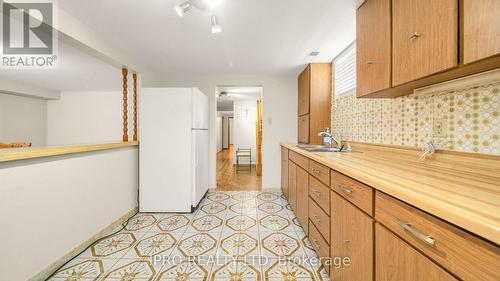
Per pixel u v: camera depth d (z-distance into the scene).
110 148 2.21
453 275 0.57
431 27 0.96
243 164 6.80
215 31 1.77
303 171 2.12
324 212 1.51
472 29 0.78
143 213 2.71
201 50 2.58
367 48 1.51
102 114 4.84
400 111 1.62
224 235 2.13
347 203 1.17
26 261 1.37
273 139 3.79
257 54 2.71
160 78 3.70
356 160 1.46
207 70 3.45
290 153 2.85
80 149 1.76
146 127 2.69
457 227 0.56
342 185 1.23
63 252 1.64
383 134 1.83
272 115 3.78
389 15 1.27
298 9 1.72
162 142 2.70
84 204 1.86
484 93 1.03
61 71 3.32
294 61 2.98
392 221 0.82
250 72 3.55
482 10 0.74
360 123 2.23
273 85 3.77
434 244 0.62
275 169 3.79
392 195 0.78
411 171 1.06
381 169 1.11
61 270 1.57
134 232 2.19
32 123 4.71
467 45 0.80
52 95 4.74
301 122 3.47
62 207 1.64
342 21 1.91
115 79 3.82
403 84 1.20
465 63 0.81
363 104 2.17
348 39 2.28
